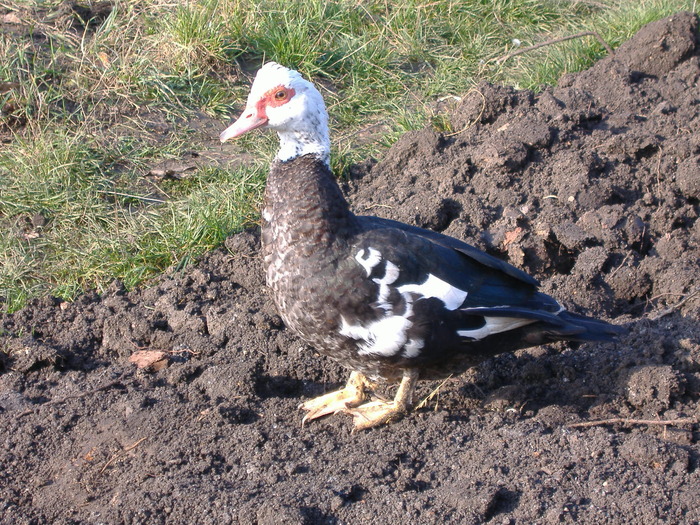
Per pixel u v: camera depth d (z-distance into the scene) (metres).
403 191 2.54
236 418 2.06
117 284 2.35
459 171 2.55
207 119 2.78
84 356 2.23
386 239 1.99
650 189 2.52
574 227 2.39
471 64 3.05
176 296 2.32
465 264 2.02
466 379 2.15
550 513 1.87
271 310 2.27
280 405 2.09
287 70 1.99
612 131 2.66
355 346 2.00
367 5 3.19
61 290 2.34
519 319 2.01
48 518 1.93
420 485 1.95
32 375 2.17
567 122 2.64
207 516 1.90
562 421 2.04
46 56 2.82
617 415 2.06
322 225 1.97
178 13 2.88
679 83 2.79
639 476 1.93
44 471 2.00
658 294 2.30
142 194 2.55
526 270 2.37
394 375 2.06
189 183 2.59
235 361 2.18
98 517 1.91
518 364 2.17
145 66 2.80
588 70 2.85
